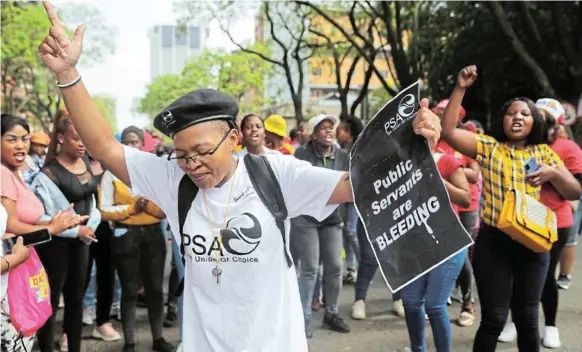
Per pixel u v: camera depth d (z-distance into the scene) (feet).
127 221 13.47
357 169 5.78
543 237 9.80
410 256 5.56
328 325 15.89
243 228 5.88
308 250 14.43
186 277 6.31
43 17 68.28
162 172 6.28
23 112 103.86
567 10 53.42
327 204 6.05
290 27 80.53
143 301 18.67
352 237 19.71
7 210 9.50
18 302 8.86
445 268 10.77
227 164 5.84
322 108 169.78
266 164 6.14
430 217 5.48
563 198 11.51
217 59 141.49
